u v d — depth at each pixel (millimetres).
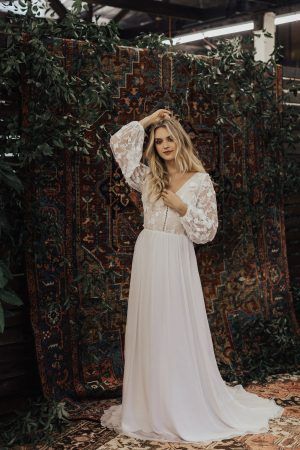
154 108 4453
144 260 3664
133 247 4395
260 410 3908
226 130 4883
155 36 4465
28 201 3861
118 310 4344
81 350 4168
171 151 3682
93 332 4223
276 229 5234
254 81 5004
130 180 3809
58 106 3877
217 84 4750
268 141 5133
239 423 3701
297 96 5621
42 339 3955
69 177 4059
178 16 8281
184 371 3596
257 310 5055
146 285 3621
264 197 5133
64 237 4059
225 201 4887
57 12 8016
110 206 4273
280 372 4871
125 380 3686
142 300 3633
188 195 3643
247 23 6770
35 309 3932
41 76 3801
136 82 4355
